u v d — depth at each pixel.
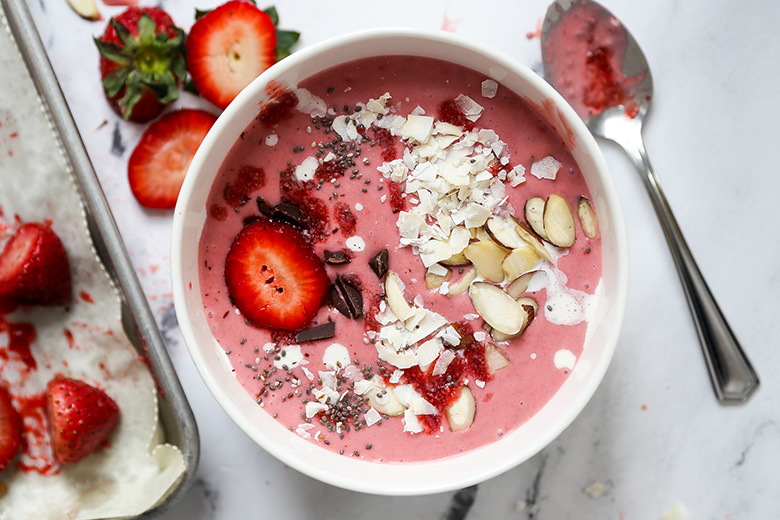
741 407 0.40
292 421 0.36
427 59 0.36
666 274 0.39
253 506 0.39
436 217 0.35
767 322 0.40
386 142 0.36
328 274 0.36
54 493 0.40
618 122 0.39
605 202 0.34
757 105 0.40
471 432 0.36
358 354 0.36
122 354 0.39
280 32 0.39
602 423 0.40
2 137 0.39
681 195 0.40
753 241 0.40
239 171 0.36
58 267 0.39
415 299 0.36
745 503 0.40
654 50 0.39
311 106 0.36
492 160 0.36
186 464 0.37
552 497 0.40
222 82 0.38
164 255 0.39
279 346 0.36
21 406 0.40
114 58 0.38
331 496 0.40
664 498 0.40
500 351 0.36
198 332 0.35
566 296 0.36
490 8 0.39
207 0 0.39
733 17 0.39
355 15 0.39
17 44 0.38
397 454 0.36
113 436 0.40
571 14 0.39
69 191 0.39
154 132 0.39
